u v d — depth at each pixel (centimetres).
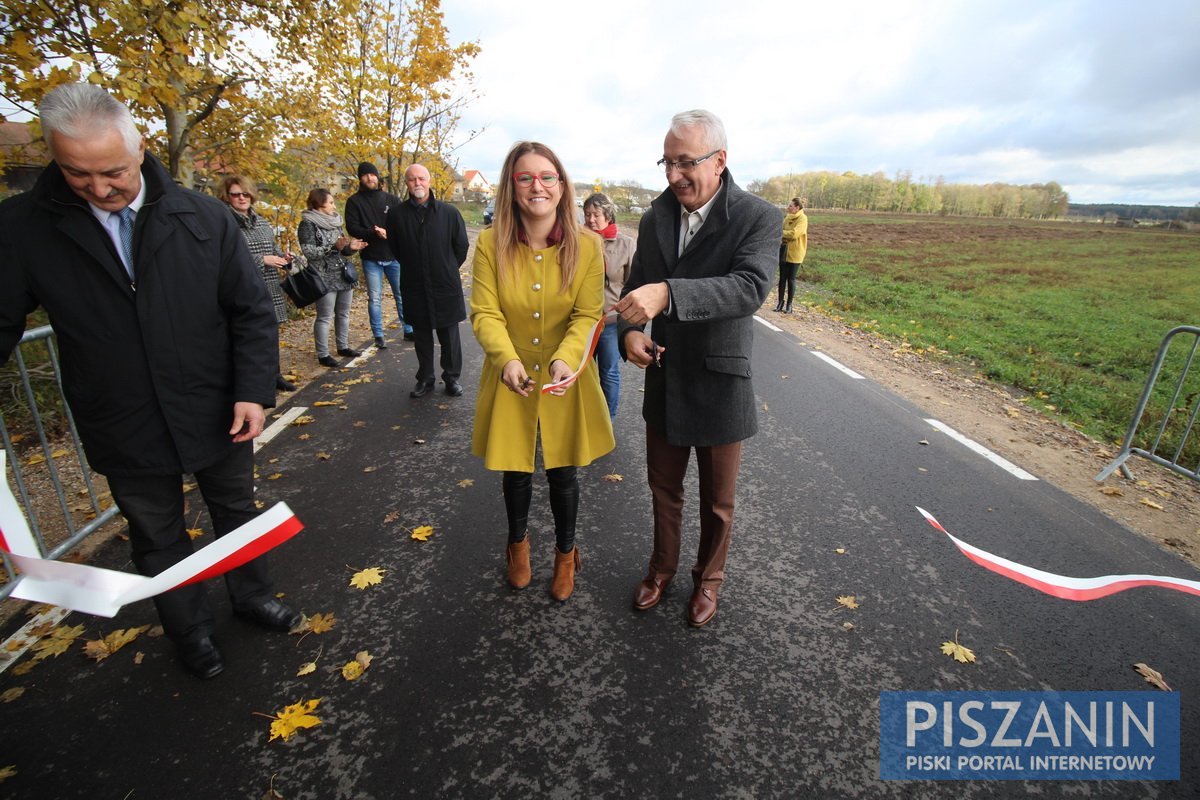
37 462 406
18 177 631
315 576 289
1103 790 191
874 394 608
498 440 240
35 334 292
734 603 276
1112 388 687
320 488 376
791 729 210
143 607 267
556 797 184
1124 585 230
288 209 884
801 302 1240
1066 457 471
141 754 196
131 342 190
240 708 214
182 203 194
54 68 438
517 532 271
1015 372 720
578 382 247
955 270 2019
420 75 1085
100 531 326
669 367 233
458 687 225
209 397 209
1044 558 321
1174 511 387
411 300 518
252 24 670
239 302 209
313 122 907
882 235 3678
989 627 263
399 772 191
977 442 489
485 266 237
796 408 551
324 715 211
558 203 229
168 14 482
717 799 185
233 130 788
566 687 226
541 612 267
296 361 659
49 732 203
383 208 682
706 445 233
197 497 360
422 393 550
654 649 246
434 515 346
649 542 325
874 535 336
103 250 180
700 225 217
